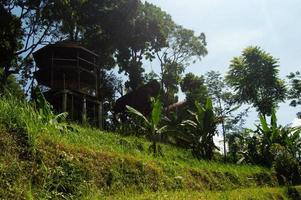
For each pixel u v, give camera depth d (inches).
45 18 1307.8
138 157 507.5
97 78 1259.8
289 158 939.3
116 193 395.5
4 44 1164.5
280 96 1811.0
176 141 1089.4
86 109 1192.2
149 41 1637.6
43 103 524.4
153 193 413.1
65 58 1182.9
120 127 1002.1
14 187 281.7
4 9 1154.0
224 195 494.3
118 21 1563.7
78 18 1418.6
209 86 1824.6
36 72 1167.0
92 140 526.0
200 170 625.0
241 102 1822.1
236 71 1849.2
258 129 1093.8
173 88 1776.6
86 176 378.9
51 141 370.0
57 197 309.9
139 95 1408.7
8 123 332.8
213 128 949.2
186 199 399.2
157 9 1649.9
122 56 1640.0
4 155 307.3
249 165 946.7
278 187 754.8
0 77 1043.9
